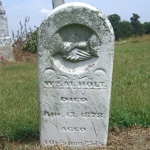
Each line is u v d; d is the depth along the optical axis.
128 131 2.59
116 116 2.76
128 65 5.44
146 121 2.70
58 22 2.17
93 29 2.17
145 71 4.73
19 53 7.57
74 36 2.22
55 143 2.31
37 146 2.35
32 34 8.00
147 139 2.44
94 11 2.15
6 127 2.68
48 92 2.25
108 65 2.22
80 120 2.28
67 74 2.23
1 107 3.22
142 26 23.81
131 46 10.35
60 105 2.26
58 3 3.77
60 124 2.28
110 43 2.19
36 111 3.04
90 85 2.24
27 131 2.55
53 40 2.19
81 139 2.30
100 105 2.26
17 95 3.70
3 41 7.14
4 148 2.35
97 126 2.29
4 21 7.18
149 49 8.69
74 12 2.15
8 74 5.24
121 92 3.52
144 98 3.20
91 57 2.23
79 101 2.26
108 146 2.33
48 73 2.23
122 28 21.70
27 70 5.70
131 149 2.28
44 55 2.21
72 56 2.22
